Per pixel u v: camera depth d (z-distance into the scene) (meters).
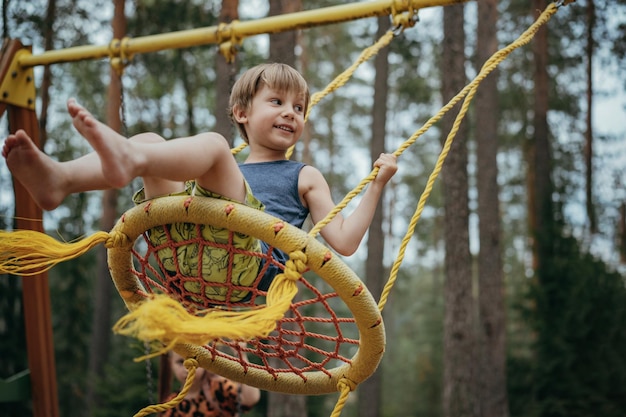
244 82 2.62
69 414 15.35
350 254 2.43
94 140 1.80
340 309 18.02
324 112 22.20
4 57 4.38
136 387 11.12
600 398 12.86
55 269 15.45
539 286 13.77
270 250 2.21
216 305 2.38
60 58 4.37
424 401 21.67
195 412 4.01
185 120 16.61
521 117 18.59
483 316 11.90
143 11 13.48
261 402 11.88
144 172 1.92
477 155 11.93
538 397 13.51
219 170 2.11
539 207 14.68
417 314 26.88
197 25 13.76
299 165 2.56
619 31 15.19
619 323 13.21
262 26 4.03
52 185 1.97
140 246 13.16
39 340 4.68
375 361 2.45
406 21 3.54
